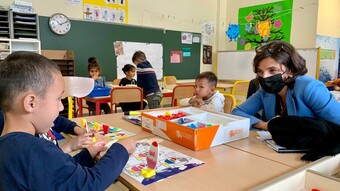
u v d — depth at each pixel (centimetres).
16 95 61
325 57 495
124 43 472
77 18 420
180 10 544
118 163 72
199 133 103
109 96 312
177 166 87
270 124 109
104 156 74
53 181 58
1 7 338
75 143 105
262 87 129
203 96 201
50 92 65
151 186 73
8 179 57
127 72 406
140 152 99
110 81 464
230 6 602
